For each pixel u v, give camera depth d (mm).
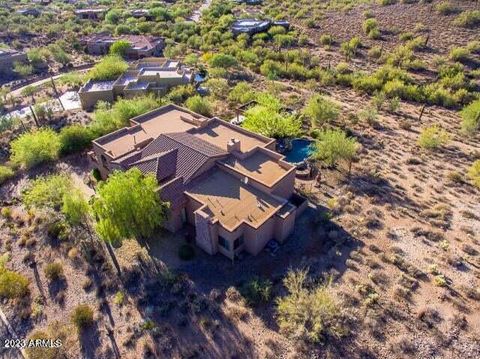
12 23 132375
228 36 114688
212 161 44094
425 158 54750
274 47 108625
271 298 34500
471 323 31656
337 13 128125
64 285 36844
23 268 38906
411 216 43406
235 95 73812
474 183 48531
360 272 36562
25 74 95875
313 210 44875
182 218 42375
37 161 54906
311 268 37406
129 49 106375
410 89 77375
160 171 42219
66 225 42719
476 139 61000
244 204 39875
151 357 30484
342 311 32375
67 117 71938
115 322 33344
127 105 63156
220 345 31047
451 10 108812
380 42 104562
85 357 30828
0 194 50469
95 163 52281
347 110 70938
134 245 40906
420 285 34969
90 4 174375
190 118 55000
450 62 88812
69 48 117250
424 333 31016
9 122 66375
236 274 37250
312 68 93500
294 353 29969
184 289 35875
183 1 176750
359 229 41531
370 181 49562
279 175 43031
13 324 33719
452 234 40656
